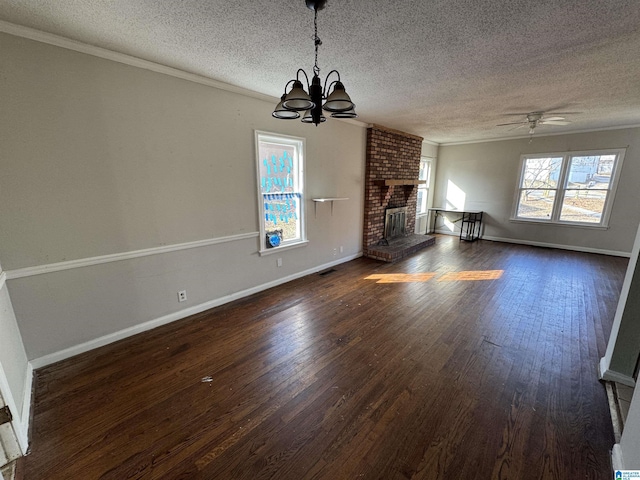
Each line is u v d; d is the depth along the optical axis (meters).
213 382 1.97
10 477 1.33
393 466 1.38
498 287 3.76
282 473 1.35
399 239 6.02
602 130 5.23
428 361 2.21
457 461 1.41
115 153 2.30
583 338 2.53
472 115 4.23
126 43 2.06
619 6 1.58
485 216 6.86
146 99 2.41
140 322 2.63
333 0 1.54
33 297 2.06
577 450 1.46
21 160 1.92
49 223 2.07
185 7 1.62
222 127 2.95
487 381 1.98
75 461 1.41
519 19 1.73
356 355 2.29
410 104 3.62
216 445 1.50
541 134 5.86
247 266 3.44
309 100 1.53
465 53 2.21
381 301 3.33
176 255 2.79
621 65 2.42
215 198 3.00
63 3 1.58
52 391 1.88
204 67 2.50
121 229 2.41
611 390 1.88
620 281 3.98
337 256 4.84
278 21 1.77
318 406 1.76
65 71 2.02
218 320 2.87
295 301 3.33
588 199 5.55
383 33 1.90
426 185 7.30
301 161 3.88
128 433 1.57
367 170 5.08
